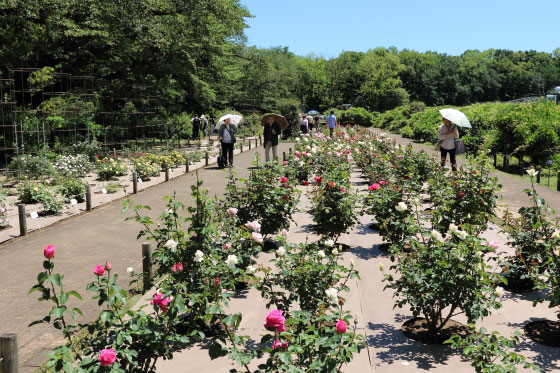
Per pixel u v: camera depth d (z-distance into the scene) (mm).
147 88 30484
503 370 2979
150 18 25406
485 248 4418
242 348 4254
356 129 36656
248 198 7352
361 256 7031
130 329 3139
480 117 22984
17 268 7191
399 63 129875
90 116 25938
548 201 11258
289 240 7777
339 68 97875
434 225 5523
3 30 22250
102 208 11898
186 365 4027
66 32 22031
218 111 51125
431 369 3855
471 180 7141
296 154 13086
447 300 4117
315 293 4137
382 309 5156
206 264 4242
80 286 6367
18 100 25266
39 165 16656
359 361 4012
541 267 5062
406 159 10312
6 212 10797
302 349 2756
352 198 7238
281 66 91500
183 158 20953
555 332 4523
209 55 33969
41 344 4645
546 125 17109
